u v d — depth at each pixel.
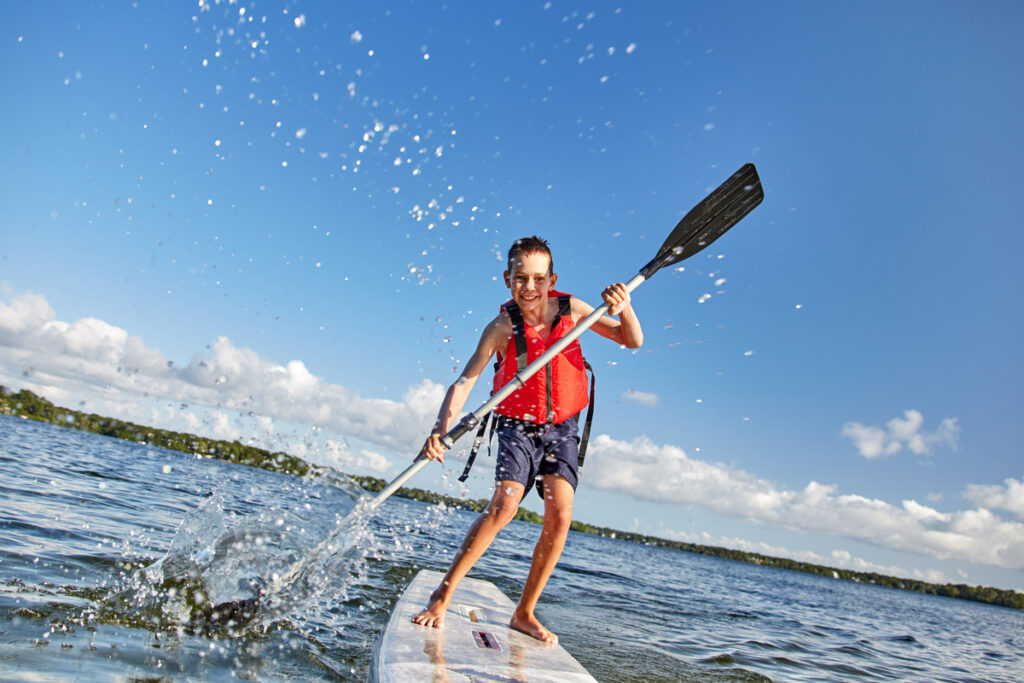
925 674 4.69
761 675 3.39
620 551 21.77
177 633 2.26
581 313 2.67
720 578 16.38
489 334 2.55
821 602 13.02
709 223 2.69
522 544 10.48
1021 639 11.78
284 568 2.73
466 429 2.33
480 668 1.79
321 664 2.25
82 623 2.15
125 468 8.26
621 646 3.50
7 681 1.55
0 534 3.19
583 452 2.59
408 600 2.54
